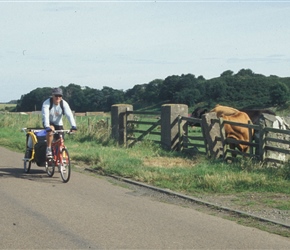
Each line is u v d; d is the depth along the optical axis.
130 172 11.70
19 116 28.45
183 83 74.62
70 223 7.51
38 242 6.56
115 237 6.81
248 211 8.41
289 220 7.82
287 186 10.12
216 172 11.38
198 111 21.12
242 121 15.29
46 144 11.55
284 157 13.08
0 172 12.41
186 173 11.33
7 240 6.64
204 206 8.82
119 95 70.62
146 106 71.50
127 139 17.45
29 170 12.39
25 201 9.00
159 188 10.22
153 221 7.70
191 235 6.96
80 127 19.98
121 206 8.70
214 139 14.21
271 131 12.25
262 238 6.88
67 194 9.66
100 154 14.05
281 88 74.06
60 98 11.36
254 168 11.66
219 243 6.61
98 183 10.93
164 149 15.90
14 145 18.42
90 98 67.88
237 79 86.50
